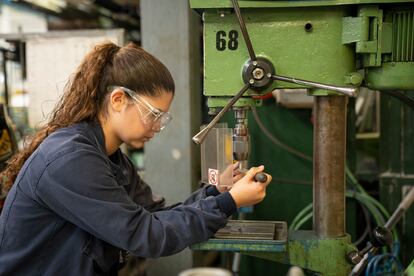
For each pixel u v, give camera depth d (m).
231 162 1.19
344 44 1.12
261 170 1.10
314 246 1.20
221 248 1.14
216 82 1.15
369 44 1.09
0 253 1.06
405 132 2.12
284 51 1.13
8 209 1.05
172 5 2.30
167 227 1.00
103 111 1.10
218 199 1.05
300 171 2.35
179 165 2.38
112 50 1.12
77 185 0.98
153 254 0.99
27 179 1.03
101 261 1.10
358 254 1.18
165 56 2.33
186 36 2.30
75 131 1.06
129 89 1.05
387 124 2.17
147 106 1.06
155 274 2.43
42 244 1.05
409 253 2.12
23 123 2.61
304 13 1.12
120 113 1.07
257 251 1.14
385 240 1.20
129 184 1.31
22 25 3.79
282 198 2.38
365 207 2.20
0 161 1.88
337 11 1.12
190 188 2.37
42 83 2.45
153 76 1.05
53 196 0.99
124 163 1.30
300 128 2.33
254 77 1.10
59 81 2.42
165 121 1.11
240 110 1.15
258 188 1.07
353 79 1.12
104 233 0.98
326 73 1.13
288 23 1.12
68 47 2.41
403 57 1.12
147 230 0.99
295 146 2.34
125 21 3.63
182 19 2.30
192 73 2.36
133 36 3.90
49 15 3.54
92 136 1.08
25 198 1.03
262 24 1.12
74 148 1.00
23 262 1.05
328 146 1.19
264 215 2.40
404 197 1.99
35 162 1.02
